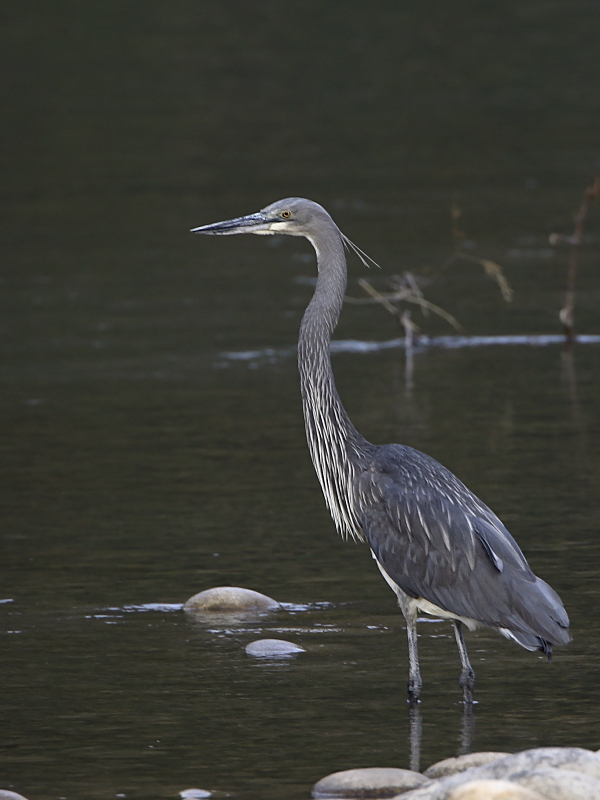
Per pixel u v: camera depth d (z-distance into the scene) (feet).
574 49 148.56
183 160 109.40
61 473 44.83
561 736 24.81
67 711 26.40
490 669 28.66
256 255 84.48
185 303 71.41
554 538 36.58
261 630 31.14
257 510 40.73
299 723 25.71
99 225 90.43
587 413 50.49
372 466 29.35
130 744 24.80
